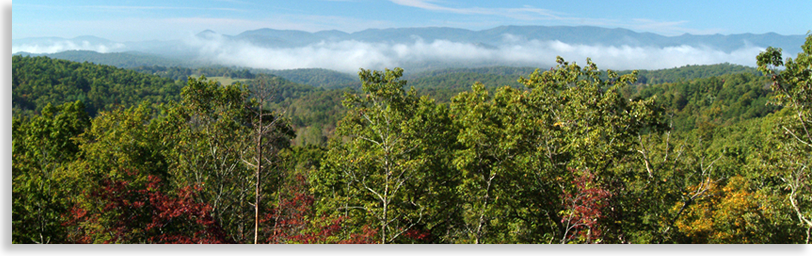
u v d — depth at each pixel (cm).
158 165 3397
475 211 2072
